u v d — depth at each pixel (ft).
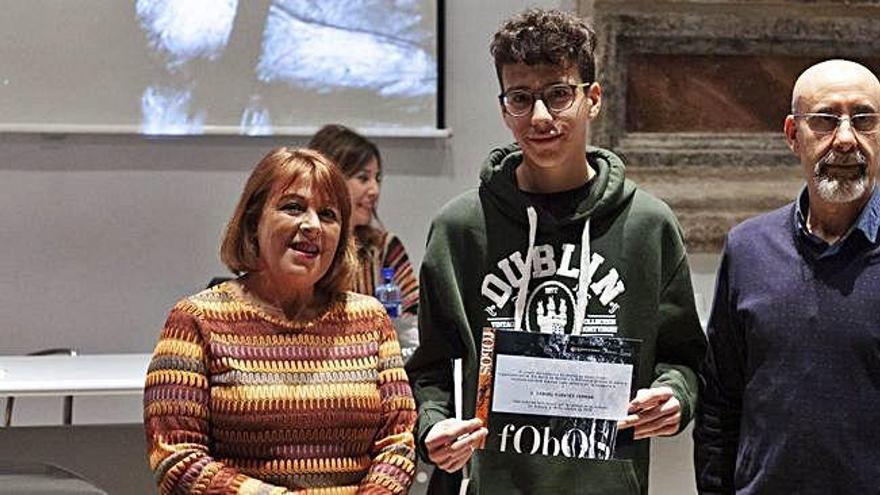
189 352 7.00
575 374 7.29
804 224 7.70
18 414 15.03
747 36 16.01
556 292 7.55
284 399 6.98
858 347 7.36
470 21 15.62
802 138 7.63
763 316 7.65
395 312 12.39
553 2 15.69
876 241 7.45
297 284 7.19
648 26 15.75
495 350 7.35
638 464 7.60
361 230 12.97
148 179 15.17
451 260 7.73
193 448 6.84
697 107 15.98
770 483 7.55
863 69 7.61
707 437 8.13
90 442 11.04
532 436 7.31
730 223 16.07
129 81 14.97
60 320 15.10
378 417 7.27
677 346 7.82
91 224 15.10
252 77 15.17
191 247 15.29
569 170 7.57
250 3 15.12
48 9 14.79
